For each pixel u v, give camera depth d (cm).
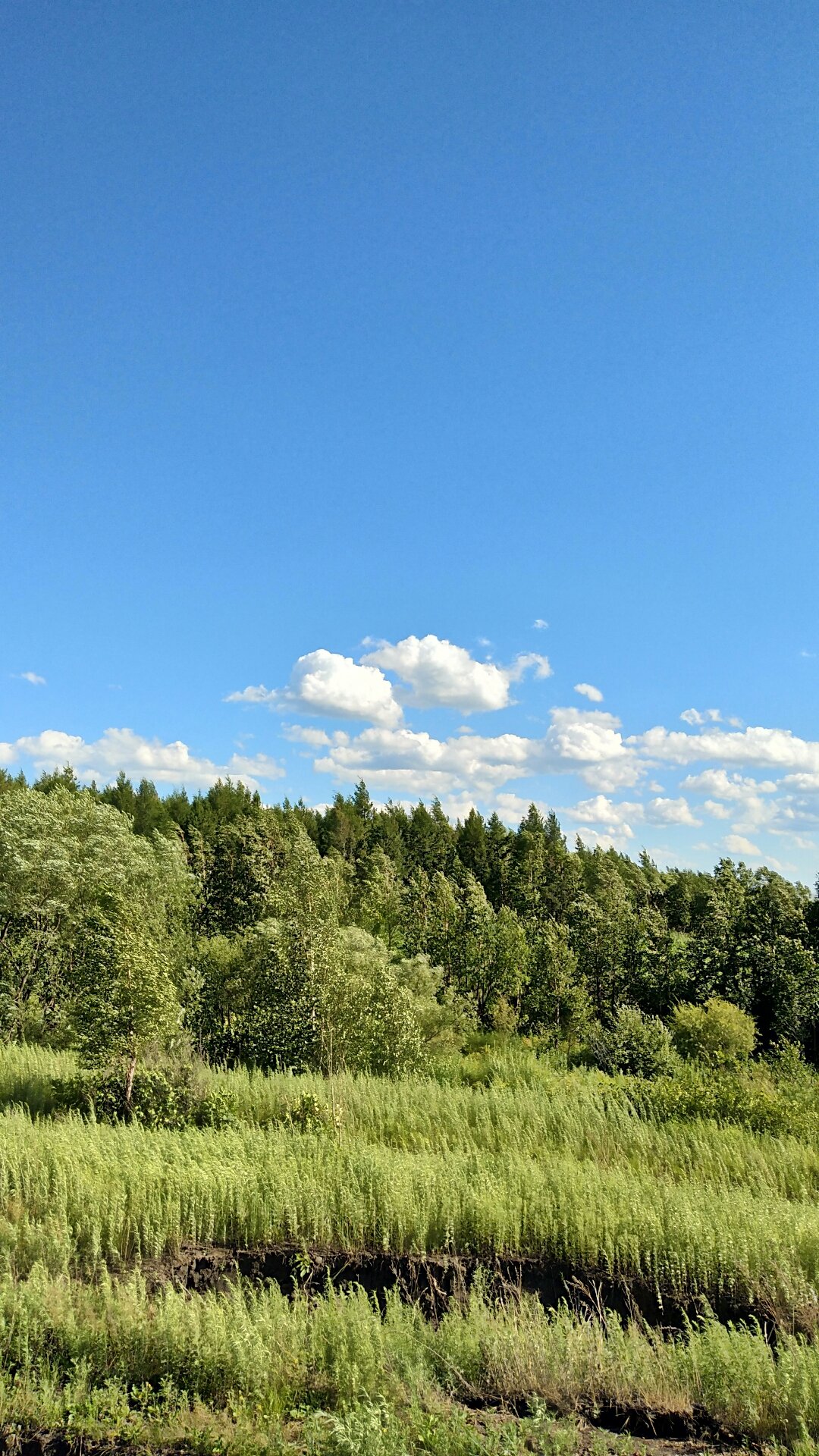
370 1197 841
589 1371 604
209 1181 848
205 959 2447
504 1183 880
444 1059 2061
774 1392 570
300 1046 1923
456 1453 500
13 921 2944
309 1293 740
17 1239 754
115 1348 620
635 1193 875
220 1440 522
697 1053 2266
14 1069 1488
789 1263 736
